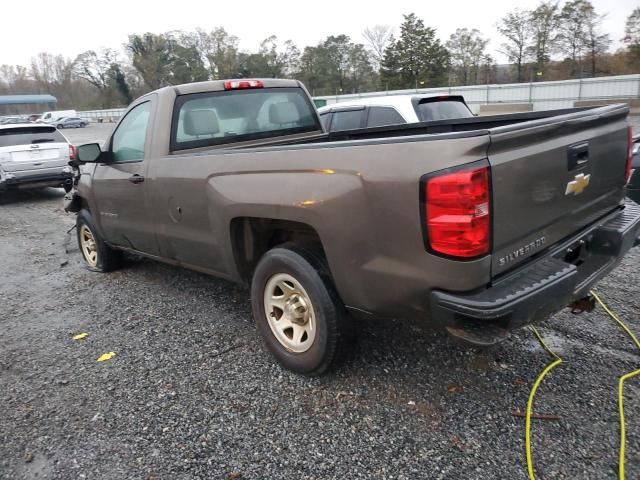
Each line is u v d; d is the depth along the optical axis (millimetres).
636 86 30266
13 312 4676
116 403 3088
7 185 10617
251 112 4465
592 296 3248
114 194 4637
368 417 2832
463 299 2307
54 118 56781
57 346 3912
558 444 2551
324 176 2701
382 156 2455
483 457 2492
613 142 3176
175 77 81500
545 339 3551
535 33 63531
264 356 3562
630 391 2928
